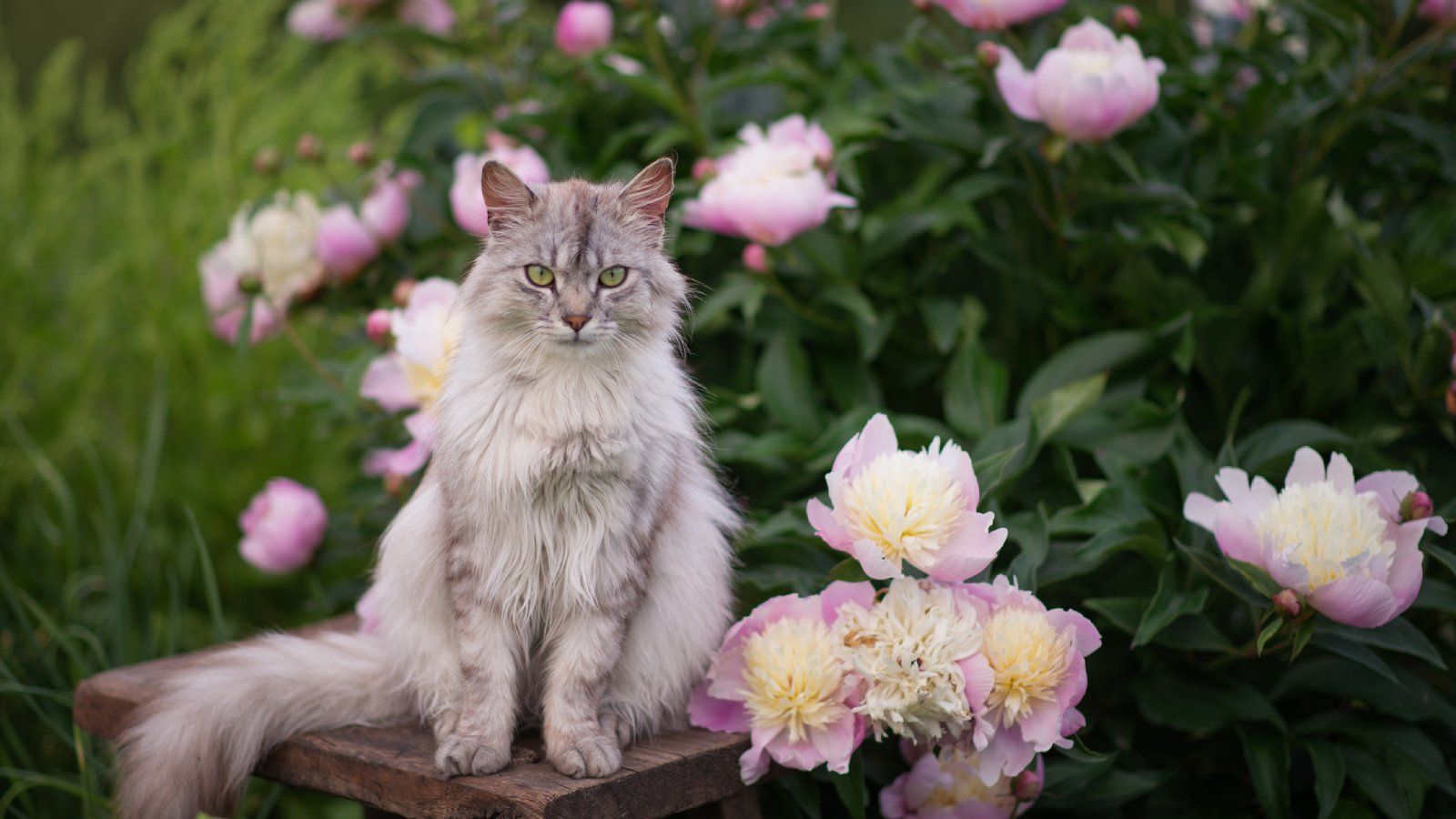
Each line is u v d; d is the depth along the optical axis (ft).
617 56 10.11
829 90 9.96
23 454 12.00
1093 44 8.08
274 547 9.29
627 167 9.75
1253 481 6.71
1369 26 8.72
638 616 6.46
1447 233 8.73
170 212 13.39
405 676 6.57
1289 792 7.67
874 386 8.86
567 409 5.95
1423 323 8.23
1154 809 7.73
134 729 6.49
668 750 6.21
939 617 6.22
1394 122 8.63
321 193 12.23
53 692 8.75
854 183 8.70
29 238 12.67
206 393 12.84
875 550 6.21
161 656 10.53
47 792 9.59
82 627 10.27
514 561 6.03
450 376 6.31
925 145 9.33
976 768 6.88
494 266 6.21
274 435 12.95
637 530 6.11
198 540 9.04
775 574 7.46
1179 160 9.14
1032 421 7.43
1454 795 7.02
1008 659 6.14
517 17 11.05
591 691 6.07
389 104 15.62
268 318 10.04
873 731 6.64
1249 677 7.52
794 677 6.20
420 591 6.51
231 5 14.35
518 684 6.39
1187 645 6.97
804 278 9.13
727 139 9.76
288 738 6.38
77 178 13.66
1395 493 6.61
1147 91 7.75
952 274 9.61
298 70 15.57
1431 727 7.45
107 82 17.39
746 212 7.80
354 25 11.78
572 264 6.02
